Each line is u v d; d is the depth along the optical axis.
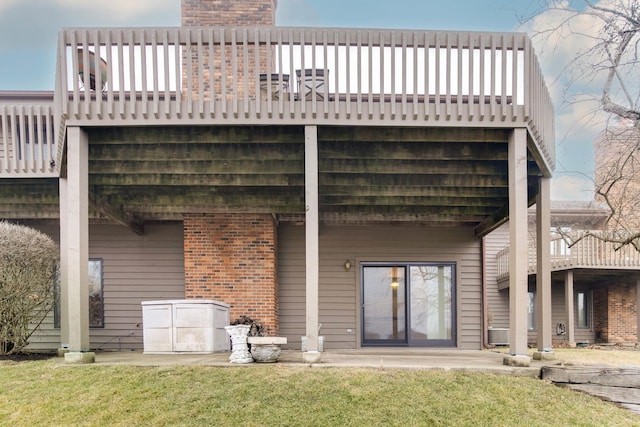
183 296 9.99
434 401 4.96
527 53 6.08
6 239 7.09
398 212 9.93
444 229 10.54
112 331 9.92
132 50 5.99
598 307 15.35
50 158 7.78
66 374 5.54
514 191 6.05
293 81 6.05
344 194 8.50
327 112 6.04
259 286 9.34
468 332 10.30
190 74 6.00
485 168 7.55
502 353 8.38
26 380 5.42
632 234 8.29
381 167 7.56
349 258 10.41
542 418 4.75
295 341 10.11
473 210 9.66
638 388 5.37
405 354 7.94
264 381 5.32
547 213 7.45
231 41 6.05
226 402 4.86
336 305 10.30
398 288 10.45
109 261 10.07
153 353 7.48
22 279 7.20
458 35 6.07
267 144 7.08
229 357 6.77
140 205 8.98
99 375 5.50
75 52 5.96
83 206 6.07
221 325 8.07
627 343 14.15
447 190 8.52
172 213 9.81
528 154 6.95
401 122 6.05
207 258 9.38
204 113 6.01
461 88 6.04
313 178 6.03
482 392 5.19
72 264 5.95
